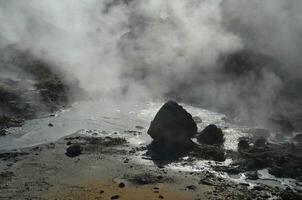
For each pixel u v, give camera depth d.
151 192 37.28
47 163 42.38
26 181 38.34
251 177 40.94
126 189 37.69
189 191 37.59
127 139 50.38
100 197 36.06
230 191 37.81
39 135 50.56
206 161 44.53
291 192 37.66
